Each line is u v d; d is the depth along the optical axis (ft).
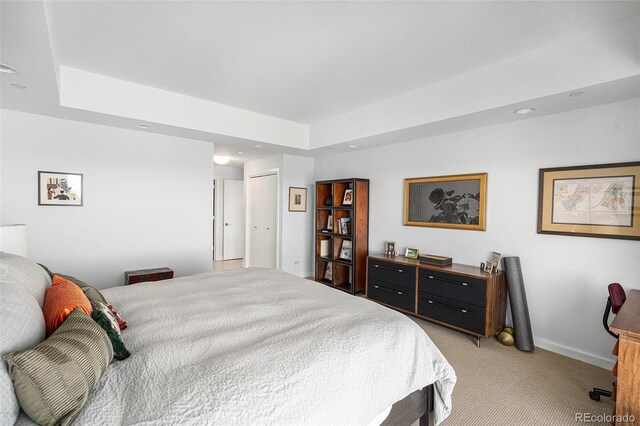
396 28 6.98
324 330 5.06
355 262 14.51
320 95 11.25
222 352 4.34
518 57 8.26
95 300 5.05
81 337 3.41
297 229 17.81
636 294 7.29
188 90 10.85
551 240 9.39
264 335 4.93
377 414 4.50
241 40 7.53
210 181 13.96
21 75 7.18
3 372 2.68
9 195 9.66
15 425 2.78
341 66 8.91
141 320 5.33
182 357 4.11
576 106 8.59
